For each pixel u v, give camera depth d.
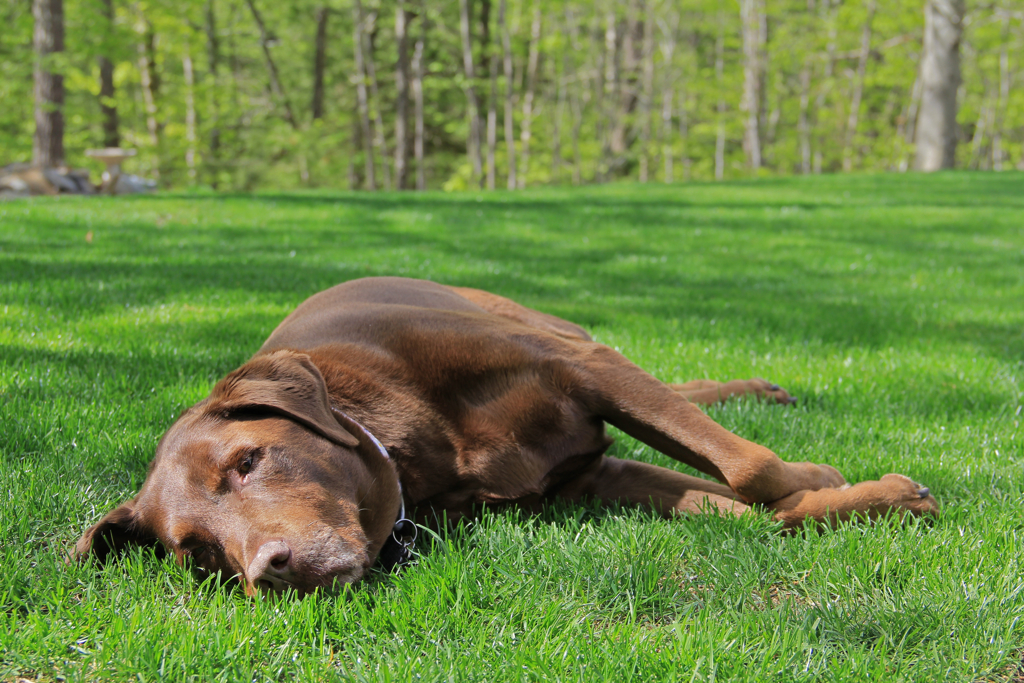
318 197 15.48
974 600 2.14
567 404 2.76
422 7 31.59
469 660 1.97
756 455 2.65
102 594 2.34
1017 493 2.88
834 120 40.62
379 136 36.84
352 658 2.04
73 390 4.04
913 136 40.72
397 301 3.47
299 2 36.06
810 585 2.35
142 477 3.09
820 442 3.51
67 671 1.97
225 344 5.05
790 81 42.31
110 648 2.02
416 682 1.90
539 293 7.45
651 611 2.27
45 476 2.97
